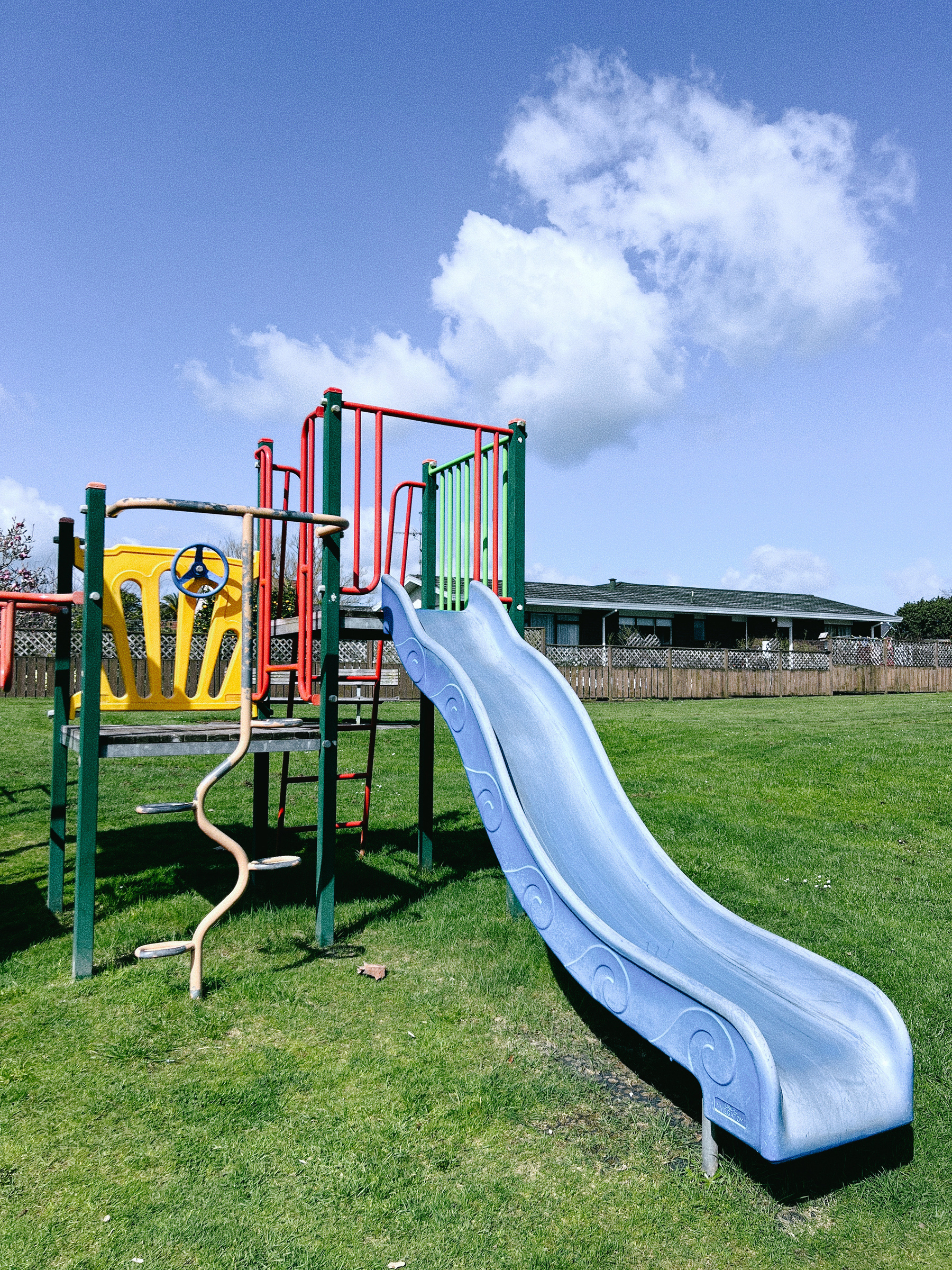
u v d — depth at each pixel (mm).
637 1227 2270
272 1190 2381
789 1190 2430
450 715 4250
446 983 3975
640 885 3723
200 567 5137
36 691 18141
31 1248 2115
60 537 4973
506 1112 2848
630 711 18938
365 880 5668
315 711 13836
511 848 3592
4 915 4777
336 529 4559
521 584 5469
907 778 9125
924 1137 2742
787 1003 2908
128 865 5891
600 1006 3764
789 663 29047
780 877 5652
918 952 4367
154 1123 2713
